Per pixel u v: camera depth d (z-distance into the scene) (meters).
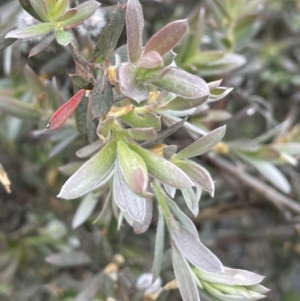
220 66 0.33
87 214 0.30
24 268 0.44
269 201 0.40
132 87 0.17
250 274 0.22
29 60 0.32
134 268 0.38
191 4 0.45
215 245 0.45
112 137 0.19
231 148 0.36
